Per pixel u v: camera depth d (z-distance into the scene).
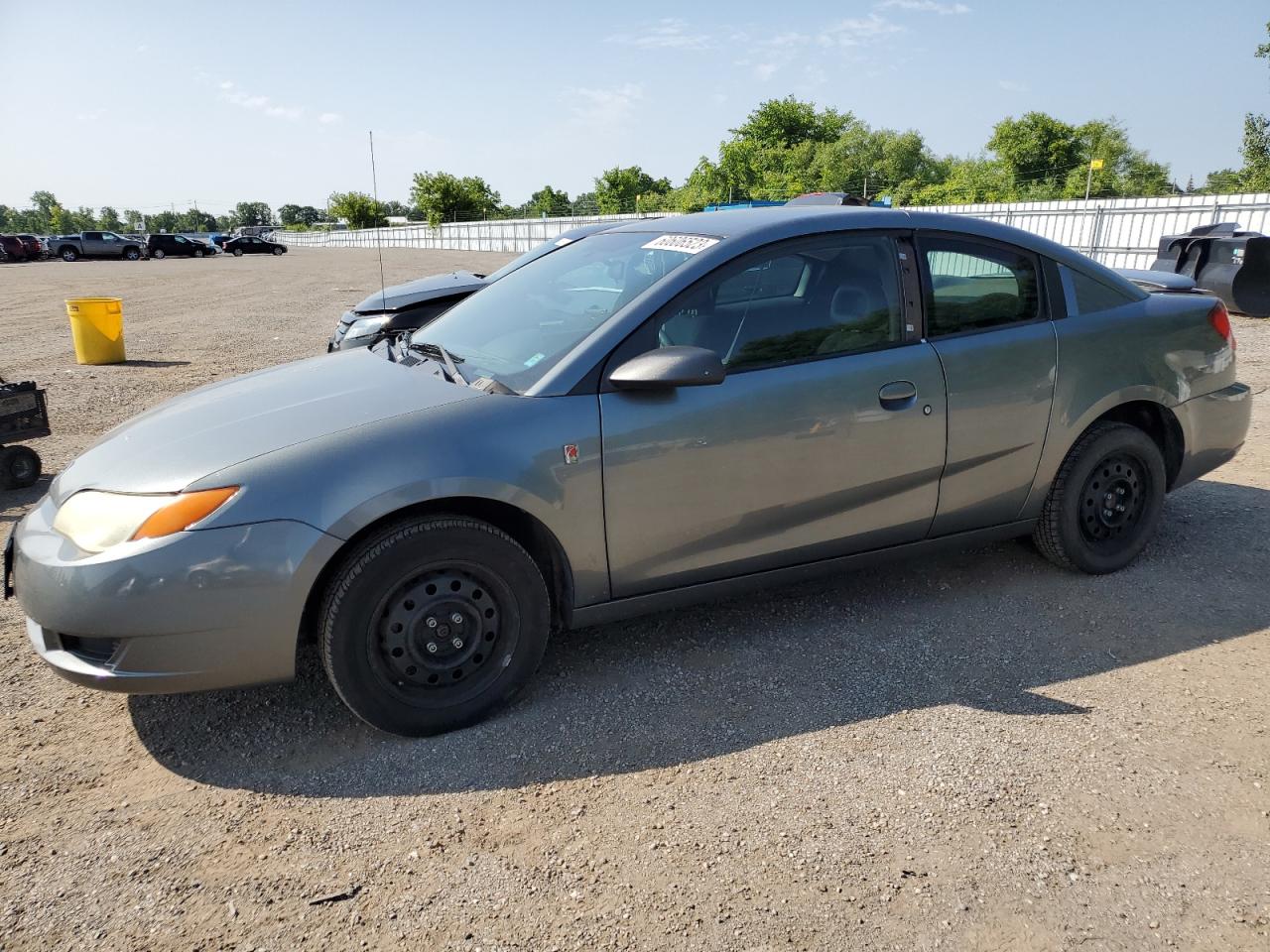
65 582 2.40
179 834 2.30
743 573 3.10
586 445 2.71
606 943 1.91
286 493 2.44
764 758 2.57
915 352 3.19
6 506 5.20
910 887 2.06
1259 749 2.57
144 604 2.36
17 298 19.27
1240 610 3.46
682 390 2.84
